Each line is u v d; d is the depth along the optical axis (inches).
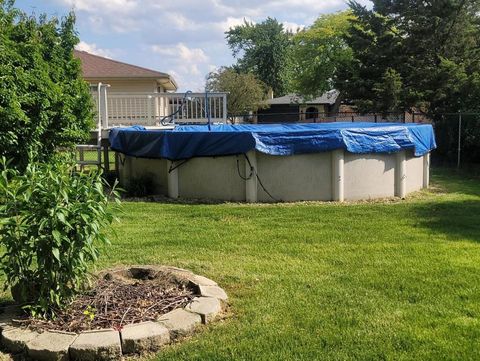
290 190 325.1
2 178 121.9
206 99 480.1
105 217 129.0
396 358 110.4
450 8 719.1
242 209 291.1
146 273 161.2
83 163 428.5
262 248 204.1
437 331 123.4
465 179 450.9
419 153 360.5
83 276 132.0
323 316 133.4
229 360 110.9
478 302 142.6
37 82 291.6
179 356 113.0
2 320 124.3
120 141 380.2
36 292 126.7
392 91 717.3
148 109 495.2
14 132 281.4
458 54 750.5
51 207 119.8
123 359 112.8
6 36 292.8
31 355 111.3
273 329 125.7
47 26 349.4
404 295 148.6
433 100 716.0
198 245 209.3
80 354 111.1
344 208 292.2
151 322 123.3
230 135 319.0
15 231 121.8
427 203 311.1
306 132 318.0
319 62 1299.2
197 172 335.3
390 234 227.3
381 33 799.7
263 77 2095.2
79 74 371.2
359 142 324.8
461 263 180.7
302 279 164.1
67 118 319.3
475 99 663.8
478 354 112.0
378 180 338.6
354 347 116.0
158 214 278.8
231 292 152.6
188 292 144.1
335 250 200.4
